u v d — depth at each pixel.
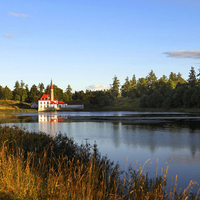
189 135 29.45
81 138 27.53
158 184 6.69
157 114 82.44
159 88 163.88
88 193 5.73
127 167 14.41
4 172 6.67
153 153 19.14
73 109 167.88
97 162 10.58
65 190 6.02
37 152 10.59
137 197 6.14
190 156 18.02
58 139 15.93
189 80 131.88
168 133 31.53
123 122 50.09
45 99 172.38
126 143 23.89
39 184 6.43
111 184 7.83
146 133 31.75
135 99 185.00
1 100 194.25
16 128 17.06
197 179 12.49
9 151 9.24
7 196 5.78
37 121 55.97
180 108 113.06
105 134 31.09
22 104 192.12
